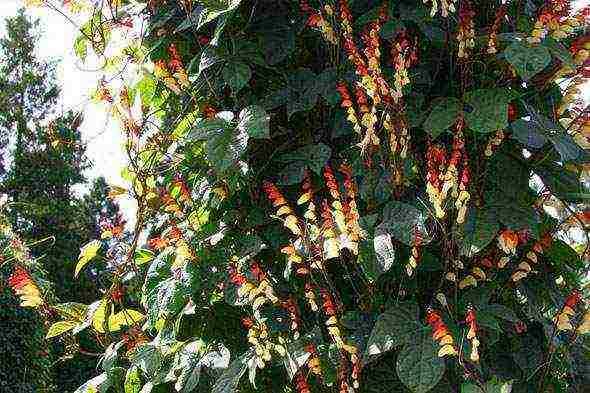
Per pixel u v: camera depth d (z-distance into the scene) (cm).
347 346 173
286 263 195
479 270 183
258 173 204
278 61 204
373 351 169
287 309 196
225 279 196
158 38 226
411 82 195
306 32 210
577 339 213
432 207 182
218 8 195
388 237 171
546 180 194
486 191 191
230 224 207
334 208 192
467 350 170
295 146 205
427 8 196
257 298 186
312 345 178
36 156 1973
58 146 279
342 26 189
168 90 232
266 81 215
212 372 196
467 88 197
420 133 198
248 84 217
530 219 182
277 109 209
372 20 195
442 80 202
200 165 216
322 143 197
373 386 184
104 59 232
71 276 1702
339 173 199
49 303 244
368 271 169
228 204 210
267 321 193
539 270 203
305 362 180
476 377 172
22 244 417
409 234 172
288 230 200
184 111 219
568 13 189
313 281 188
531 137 182
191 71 220
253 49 206
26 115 2216
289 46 205
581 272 218
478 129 177
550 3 188
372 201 185
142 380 225
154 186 224
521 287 195
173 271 203
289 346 182
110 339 242
